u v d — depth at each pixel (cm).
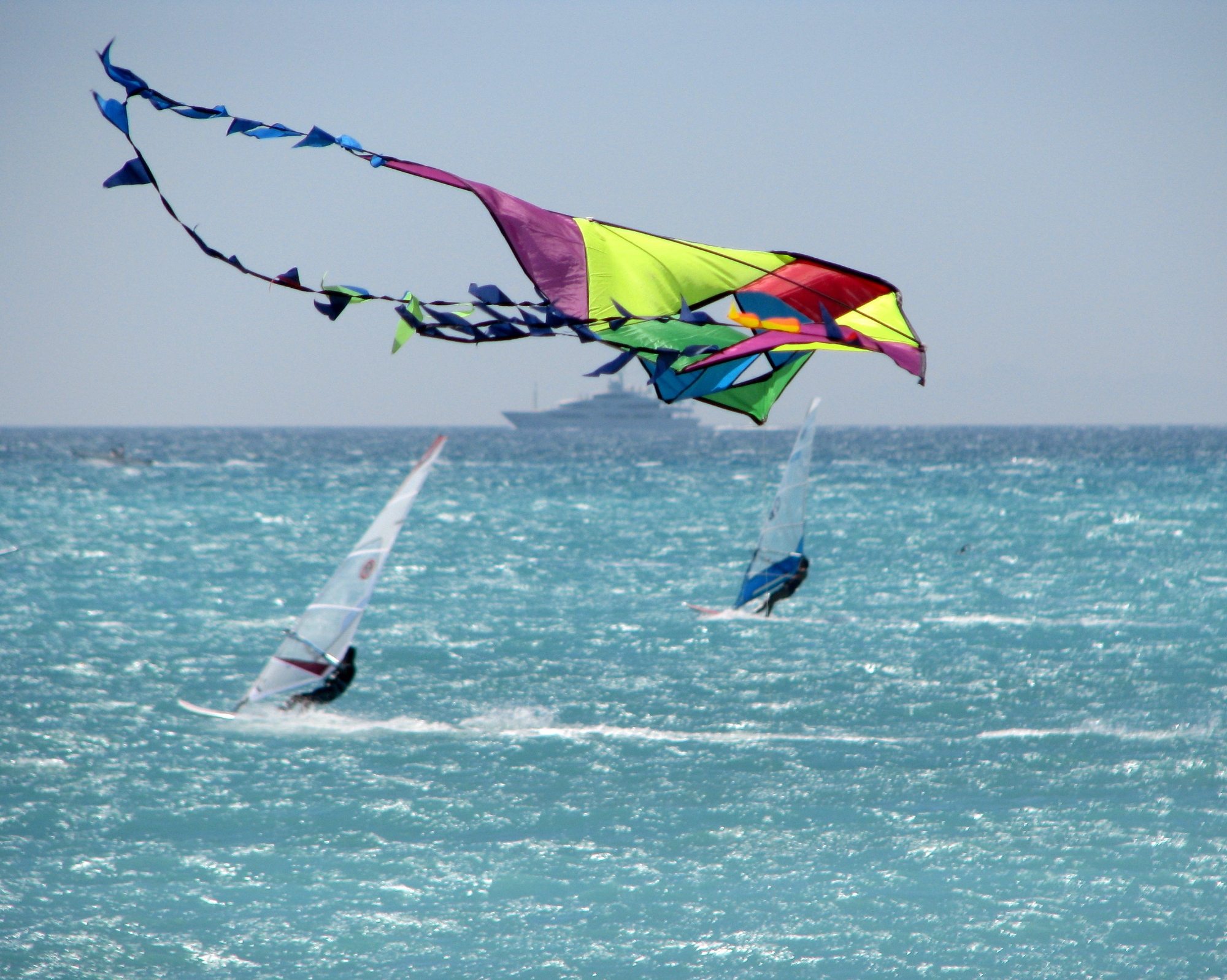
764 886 4878
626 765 6606
